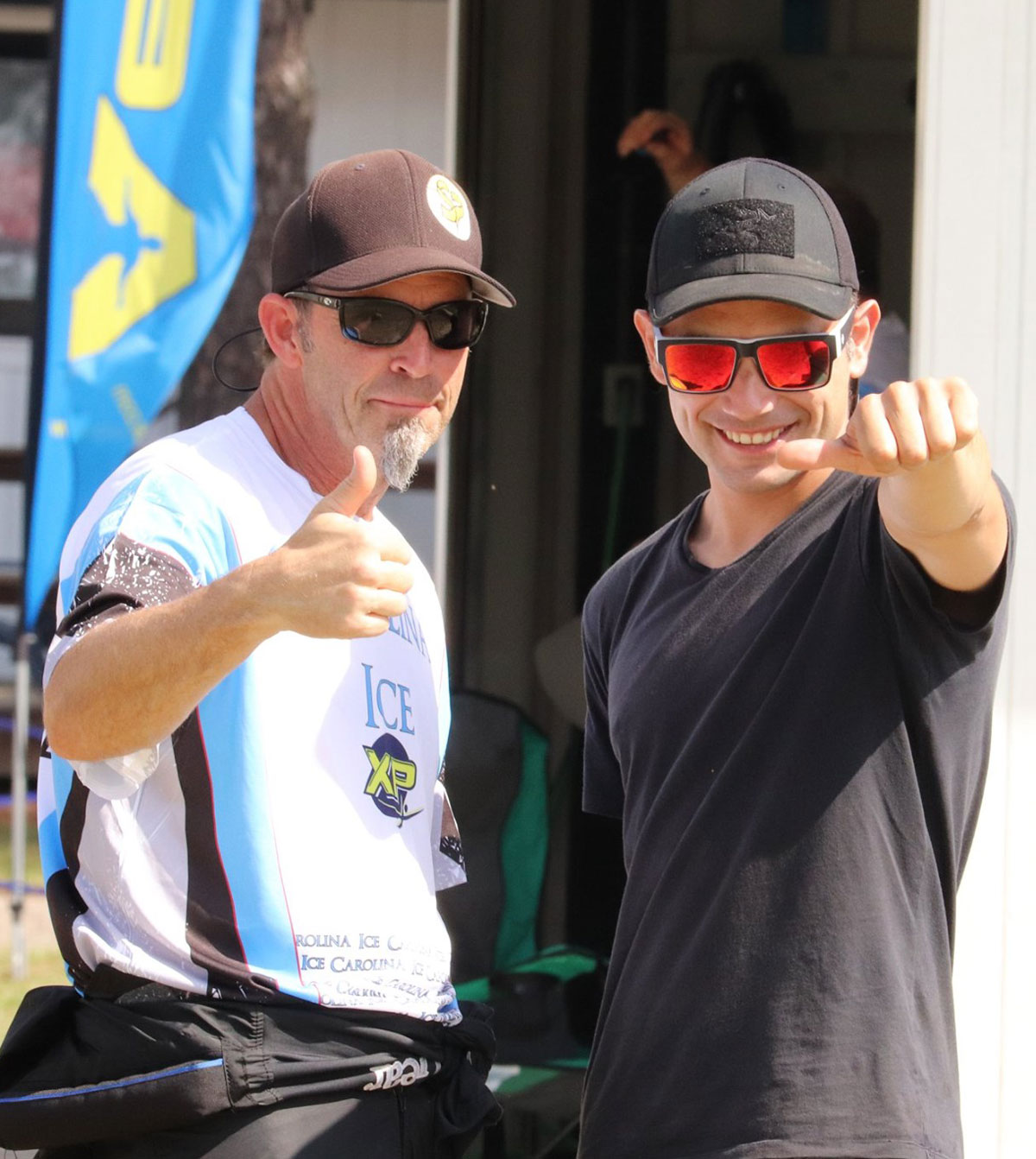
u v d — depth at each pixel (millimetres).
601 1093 4664
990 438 7125
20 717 13031
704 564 4934
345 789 4555
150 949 4359
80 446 9680
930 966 4387
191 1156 4297
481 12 9000
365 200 4719
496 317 9008
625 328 8969
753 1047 4301
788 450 3734
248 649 3879
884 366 8484
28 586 9742
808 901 4332
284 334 4891
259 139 14438
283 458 4879
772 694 4504
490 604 8938
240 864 4387
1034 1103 6980
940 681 4344
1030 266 7125
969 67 7164
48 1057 4504
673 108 9000
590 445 8969
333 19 18359
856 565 4492
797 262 4555
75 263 9617
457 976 8516
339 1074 4402
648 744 4789
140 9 9562
